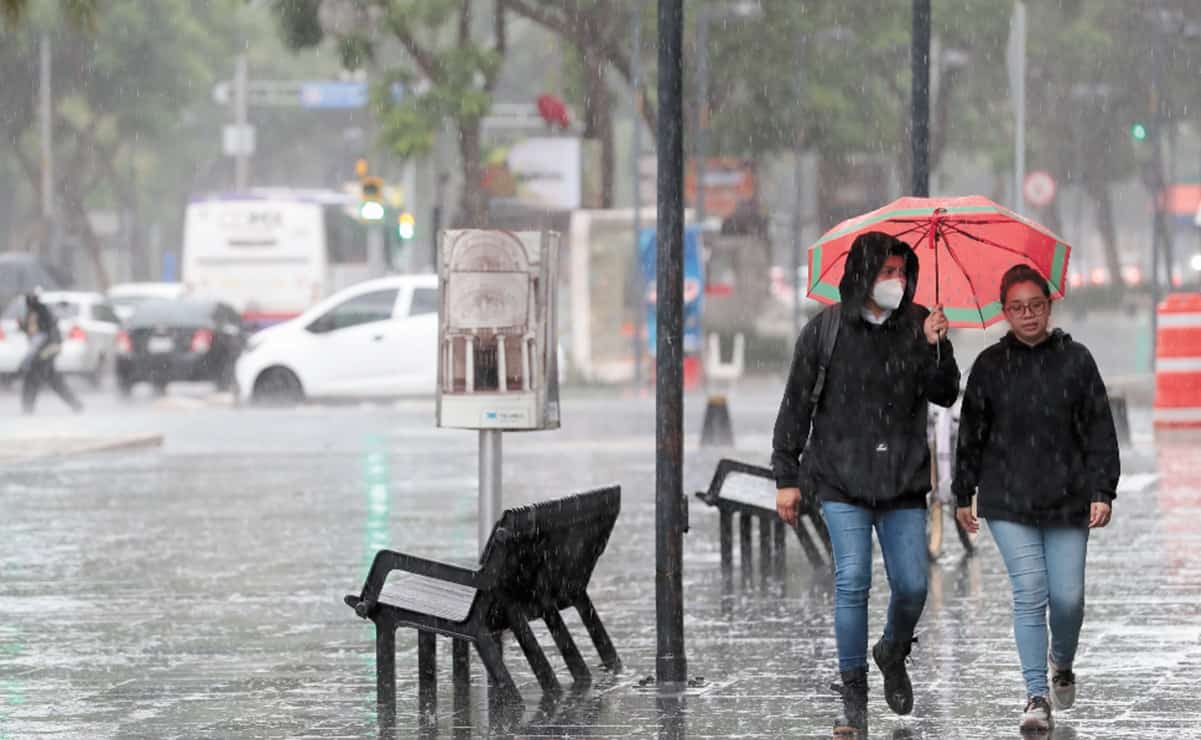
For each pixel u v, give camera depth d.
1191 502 42.78
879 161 127.06
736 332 118.56
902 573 21.16
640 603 30.81
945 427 34.81
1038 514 21.14
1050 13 164.12
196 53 168.25
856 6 122.56
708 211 122.06
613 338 99.94
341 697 23.62
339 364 80.75
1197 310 60.03
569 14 106.81
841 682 22.42
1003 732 20.94
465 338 27.58
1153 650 25.61
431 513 43.59
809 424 21.48
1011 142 157.25
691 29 114.62
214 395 91.94
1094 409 21.09
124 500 47.12
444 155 150.12
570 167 109.94
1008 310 21.08
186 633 28.41
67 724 22.27
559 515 23.41
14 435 66.06
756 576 33.50
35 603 31.30
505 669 22.91
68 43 161.50
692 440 63.03
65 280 123.81
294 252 114.31
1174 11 153.38
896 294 20.92
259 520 42.66
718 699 23.06
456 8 100.94
